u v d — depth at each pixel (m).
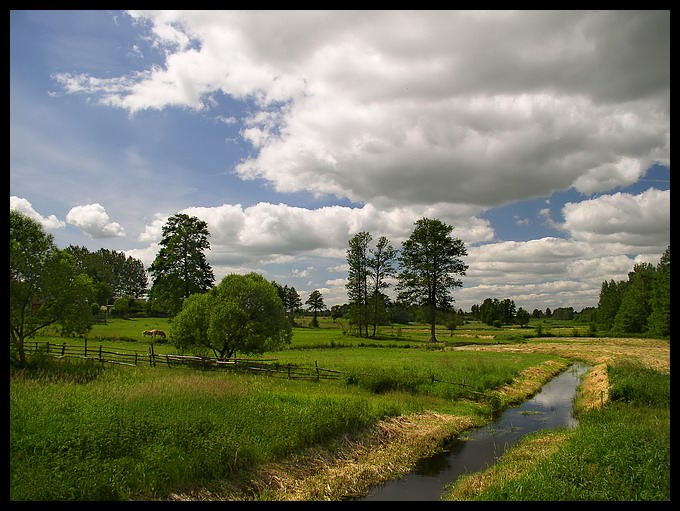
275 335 36.62
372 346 55.97
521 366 36.44
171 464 11.34
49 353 32.72
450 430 18.81
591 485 10.73
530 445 16.20
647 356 45.66
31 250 28.44
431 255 67.12
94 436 12.18
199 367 31.25
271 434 14.20
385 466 14.55
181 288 54.09
